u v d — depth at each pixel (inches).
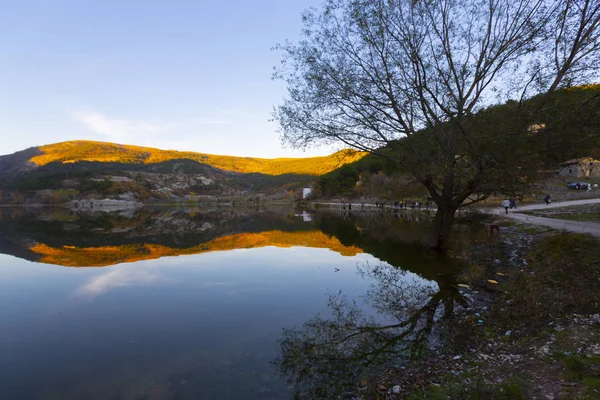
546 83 423.2
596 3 385.1
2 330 297.0
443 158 495.5
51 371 225.9
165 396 196.2
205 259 641.0
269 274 513.0
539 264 466.3
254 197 5890.8
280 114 579.8
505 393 169.3
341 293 412.2
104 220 1940.2
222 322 317.1
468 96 500.7
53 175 5590.6
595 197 1526.8
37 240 948.0
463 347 252.8
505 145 429.4
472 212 1230.9
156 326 306.5
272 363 237.6
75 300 383.6
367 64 542.9
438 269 518.3
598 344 214.1
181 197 5954.7
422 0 505.7
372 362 237.1
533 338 246.2
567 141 401.4
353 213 2186.3
